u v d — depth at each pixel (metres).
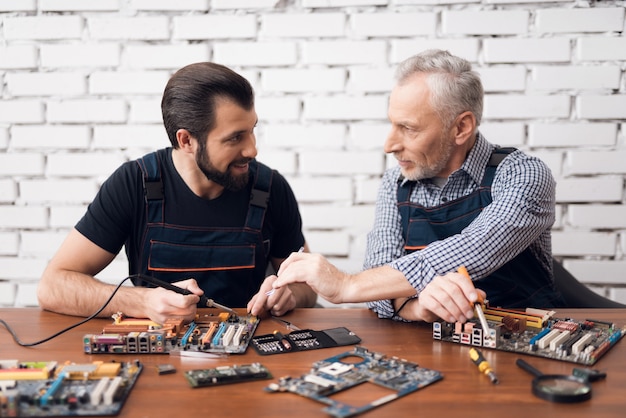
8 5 2.24
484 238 1.39
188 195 1.67
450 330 1.28
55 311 1.50
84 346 1.19
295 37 2.21
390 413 0.94
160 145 2.28
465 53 2.17
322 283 1.34
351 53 2.20
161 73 2.25
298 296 1.67
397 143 1.55
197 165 1.58
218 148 1.53
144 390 1.03
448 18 2.16
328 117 2.23
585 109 2.16
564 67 2.15
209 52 2.23
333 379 1.05
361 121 2.23
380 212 1.72
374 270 1.39
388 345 1.24
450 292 1.24
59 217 2.32
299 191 2.27
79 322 1.40
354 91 2.22
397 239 1.66
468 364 1.13
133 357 1.17
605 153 2.17
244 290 1.71
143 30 2.23
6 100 2.28
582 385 1.01
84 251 1.63
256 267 1.73
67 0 2.23
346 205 2.27
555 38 2.14
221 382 1.05
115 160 2.29
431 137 1.52
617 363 1.13
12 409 0.92
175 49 2.24
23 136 2.30
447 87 1.48
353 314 1.46
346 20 2.19
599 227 2.20
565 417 0.92
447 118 1.50
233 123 1.51
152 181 1.66
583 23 2.13
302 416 0.94
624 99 2.15
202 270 1.67
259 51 2.22
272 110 2.25
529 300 1.65
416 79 1.50
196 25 2.22
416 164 1.56
